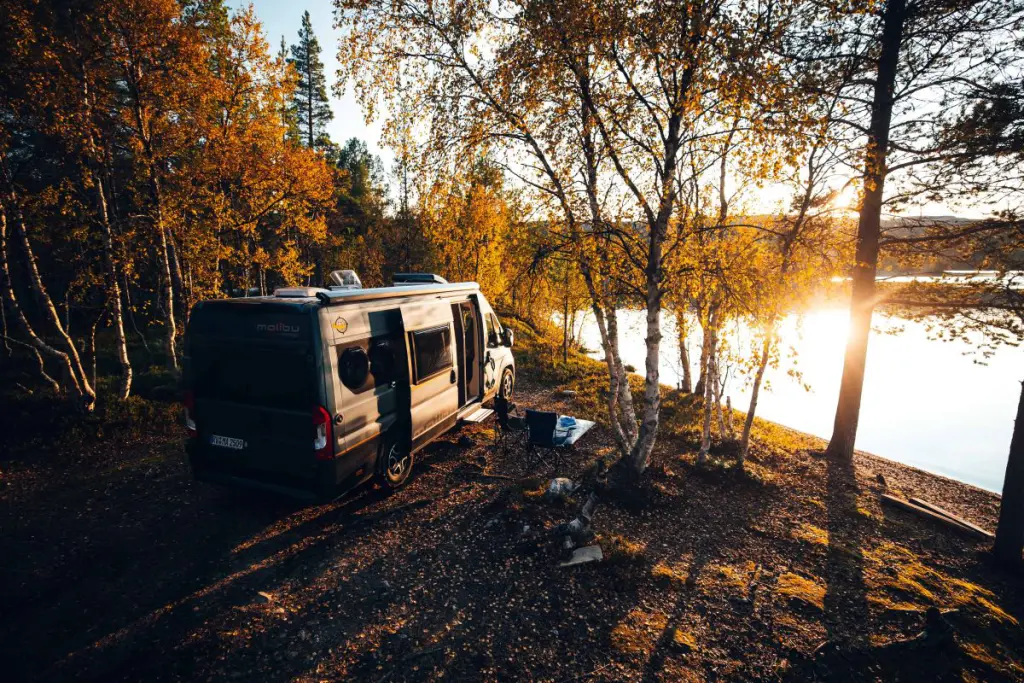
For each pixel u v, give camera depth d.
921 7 8.24
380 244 33.62
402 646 4.18
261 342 5.55
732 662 4.15
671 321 10.73
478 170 7.22
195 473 5.94
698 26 5.17
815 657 4.23
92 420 9.04
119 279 12.56
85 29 9.63
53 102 8.87
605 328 7.74
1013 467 5.99
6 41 8.09
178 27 10.84
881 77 8.69
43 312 9.19
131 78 10.66
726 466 8.41
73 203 10.49
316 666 3.93
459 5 6.68
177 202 12.30
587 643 4.30
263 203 15.31
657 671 4.01
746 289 5.77
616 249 7.08
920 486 8.94
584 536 5.71
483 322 9.63
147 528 5.84
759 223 7.45
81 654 3.93
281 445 5.52
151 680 3.71
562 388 14.36
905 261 10.09
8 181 9.05
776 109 5.15
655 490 7.34
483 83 6.71
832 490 8.20
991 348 8.60
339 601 4.71
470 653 4.13
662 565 5.55
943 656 4.30
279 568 5.16
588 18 5.80
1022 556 6.03
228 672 3.82
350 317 5.91
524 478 7.46
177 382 11.77
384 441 6.57
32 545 5.42
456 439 9.12
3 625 4.22
